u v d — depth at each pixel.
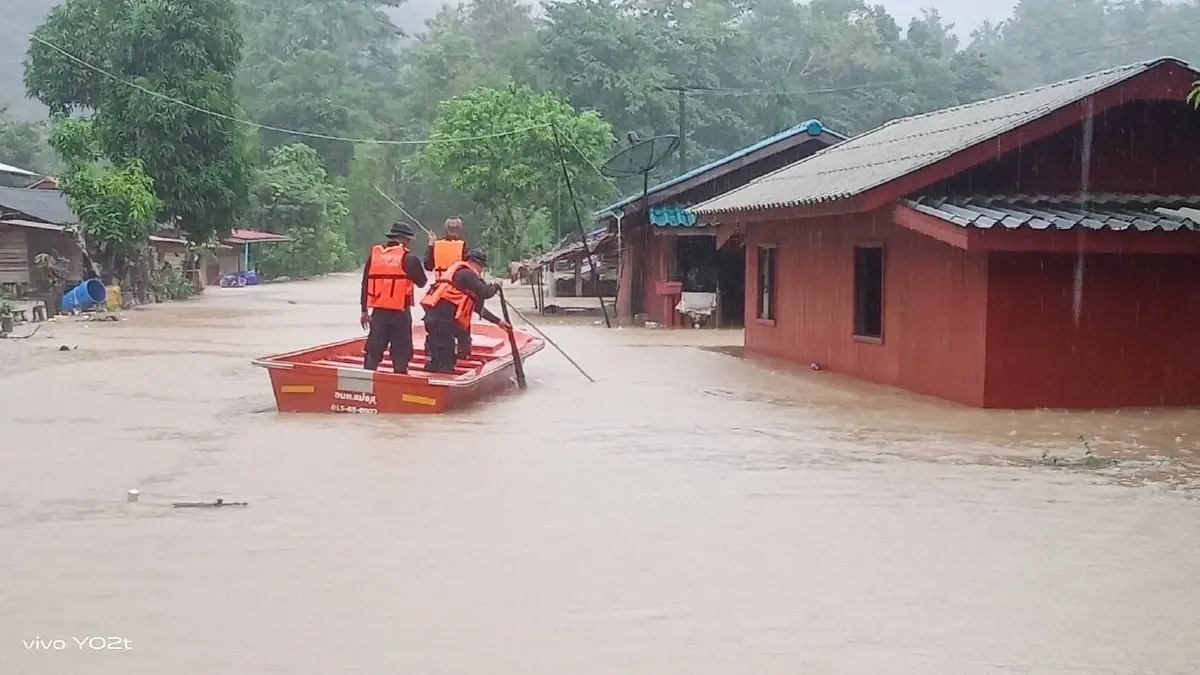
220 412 12.94
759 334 21.00
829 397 14.58
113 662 5.27
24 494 8.67
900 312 15.55
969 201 14.03
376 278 13.70
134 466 9.76
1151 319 13.98
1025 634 5.72
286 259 67.62
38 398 14.15
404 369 13.85
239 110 42.69
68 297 31.66
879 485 9.15
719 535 7.55
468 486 8.98
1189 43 70.56
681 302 28.41
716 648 5.50
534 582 6.50
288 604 6.09
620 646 5.51
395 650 5.44
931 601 6.21
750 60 69.50
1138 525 7.90
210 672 5.16
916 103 68.69
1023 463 10.15
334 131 84.81
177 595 6.23
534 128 42.91
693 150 61.41
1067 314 13.77
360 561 6.89
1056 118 13.61
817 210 15.68
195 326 27.56
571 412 13.02
